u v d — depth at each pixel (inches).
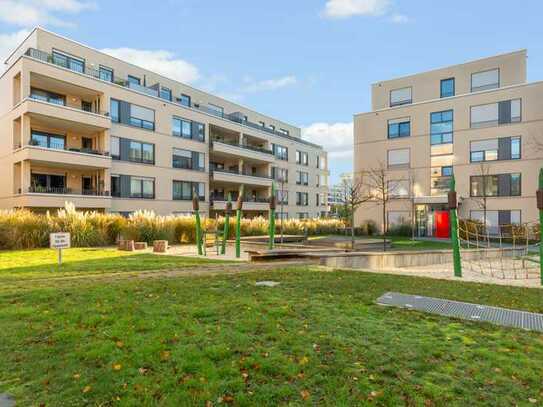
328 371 132.0
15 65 897.5
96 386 122.0
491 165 1109.1
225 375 129.0
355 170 1343.5
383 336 166.7
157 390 119.5
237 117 1551.4
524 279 390.3
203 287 270.4
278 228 1018.7
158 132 1182.9
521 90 1073.5
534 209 1043.3
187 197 1278.3
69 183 1017.5
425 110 1226.0
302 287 273.3
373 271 396.8
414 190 1229.1
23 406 112.3
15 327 177.9
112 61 1127.0
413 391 119.0
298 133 2151.8
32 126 955.3
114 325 179.0
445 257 574.2
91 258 482.3
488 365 138.3
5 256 499.2
